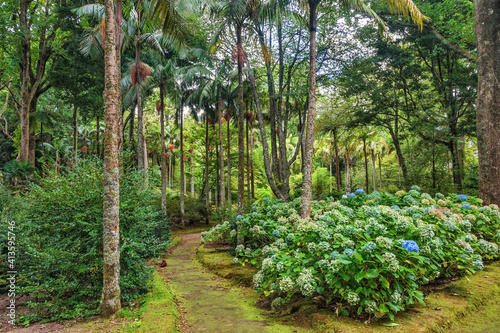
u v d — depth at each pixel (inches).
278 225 237.0
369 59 597.3
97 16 466.3
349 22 576.4
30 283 188.5
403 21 596.4
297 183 1143.6
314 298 168.2
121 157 225.9
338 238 161.3
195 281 272.2
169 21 275.4
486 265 207.2
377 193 269.9
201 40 634.8
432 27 532.4
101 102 713.0
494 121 302.0
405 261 140.1
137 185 226.2
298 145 581.3
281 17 371.2
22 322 168.4
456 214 201.6
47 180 202.7
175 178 1690.5
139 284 202.2
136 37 531.8
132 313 161.9
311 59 308.8
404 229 160.1
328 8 533.6
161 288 217.0
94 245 190.2
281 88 594.9
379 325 129.3
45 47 640.4
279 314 168.2
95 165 215.6
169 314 159.6
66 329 146.1
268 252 192.1
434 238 165.6
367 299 134.4
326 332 130.4
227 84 834.8
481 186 311.6
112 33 172.1
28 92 623.5
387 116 728.3
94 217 197.0
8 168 395.9
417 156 655.1
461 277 183.0
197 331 149.2
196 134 1096.2
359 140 1101.7
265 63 607.2
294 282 161.8
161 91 703.1
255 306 190.1
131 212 215.6
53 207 196.1
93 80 655.8
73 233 197.5
